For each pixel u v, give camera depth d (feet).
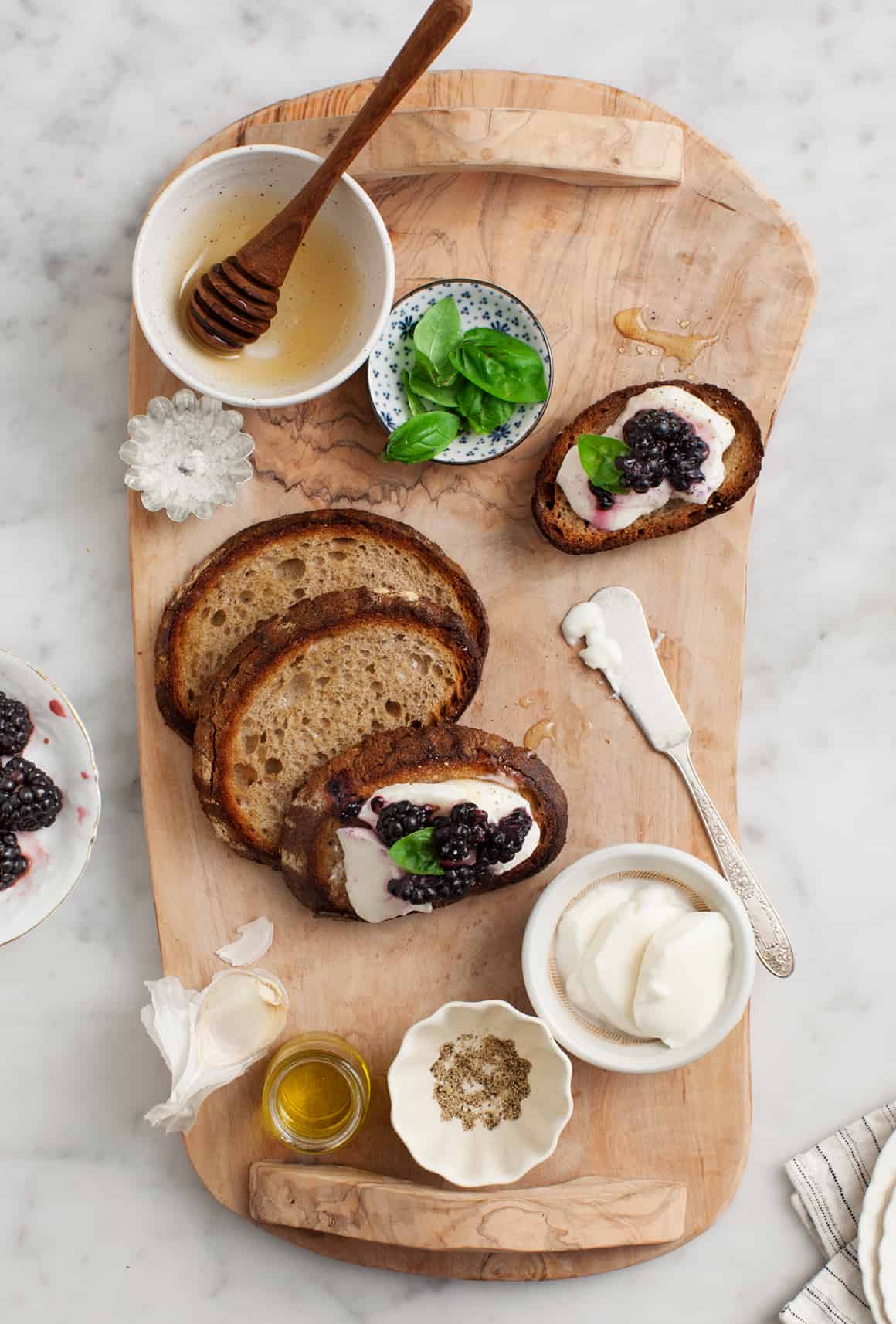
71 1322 2.56
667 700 2.55
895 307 2.63
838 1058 2.62
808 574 2.64
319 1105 2.48
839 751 2.64
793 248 2.53
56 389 2.56
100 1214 2.57
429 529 2.54
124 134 2.56
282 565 2.49
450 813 2.34
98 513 2.57
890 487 2.64
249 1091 2.51
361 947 2.52
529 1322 2.57
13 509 2.56
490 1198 2.40
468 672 2.46
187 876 2.50
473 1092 2.47
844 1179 2.58
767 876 2.63
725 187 2.52
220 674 2.41
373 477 2.54
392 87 2.20
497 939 2.53
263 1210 2.43
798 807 2.64
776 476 2.64
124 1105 2.57
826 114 2.63
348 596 2.40
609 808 2.55
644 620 2.55
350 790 2.38
